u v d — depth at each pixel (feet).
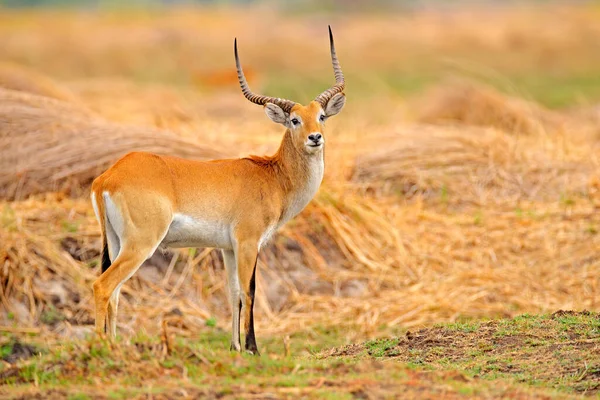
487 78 179.83
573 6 362.74
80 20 315.17
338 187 77.41
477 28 261.44
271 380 40.45
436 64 219.41
